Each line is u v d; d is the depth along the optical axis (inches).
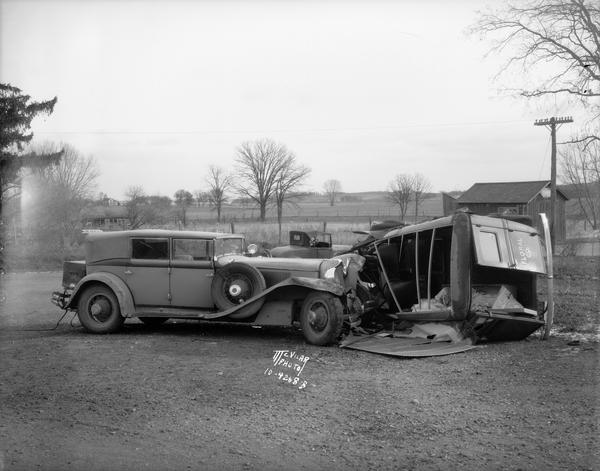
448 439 190.5
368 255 401.1
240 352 320.8
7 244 1100.5
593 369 272.4
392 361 300.7
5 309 555.2
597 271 840.9
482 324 342.6
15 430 196.4
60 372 271.0
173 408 219.5
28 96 1129.4
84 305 393.7
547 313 356.2
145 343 349.4
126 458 175.2
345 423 205.2
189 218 1400.1
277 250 557.0
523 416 209.9
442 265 378.3
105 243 396.5
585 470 165.0
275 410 217.9
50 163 1137.4
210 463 172.4
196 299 381.7
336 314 339.3
